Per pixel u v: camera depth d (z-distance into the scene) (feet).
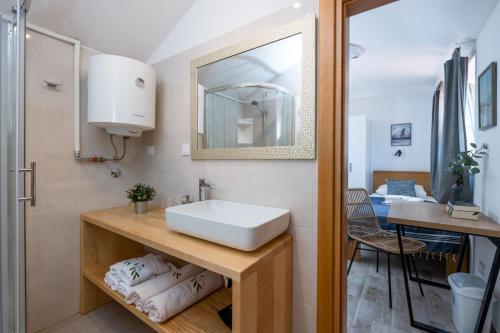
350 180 13.26
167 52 5.55
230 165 4.45
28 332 4.43
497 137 5.45
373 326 5.24
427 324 5.28
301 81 3.59
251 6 4.18
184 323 3.49
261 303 2.91
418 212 6.13
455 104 7.63
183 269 4.47
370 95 13.91
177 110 5.34
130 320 4.97
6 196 3.49
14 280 3.49
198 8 4.96
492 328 5.09
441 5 5.70
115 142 5.70
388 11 5.98
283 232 3.62
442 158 7.88
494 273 4.39
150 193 5.24
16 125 3.44
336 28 3.28
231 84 4.43
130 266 4.32
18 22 3.35
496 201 5.43
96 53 5.24
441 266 8.11
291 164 3.74
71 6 4.32
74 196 5.00
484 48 6.37
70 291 5.00
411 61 9.04
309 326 3.59
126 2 4.61
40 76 4.45
